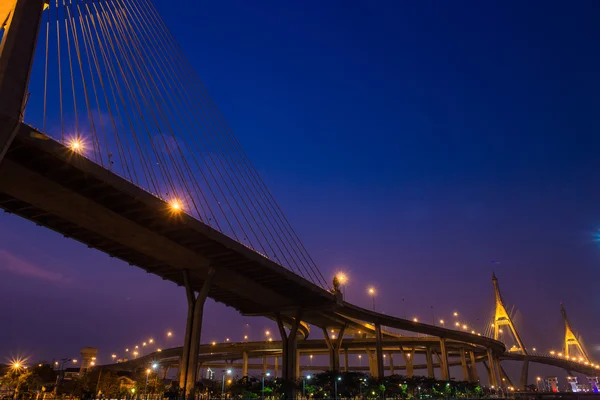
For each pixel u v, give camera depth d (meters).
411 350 169.00
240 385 86.81
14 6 39.06
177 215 56.50
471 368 171.00
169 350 149.50
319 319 118.31
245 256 68.31
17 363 76.81
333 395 94.62
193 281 78.44
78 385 81.50
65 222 57.97
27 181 47.59
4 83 35.31
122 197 52.28
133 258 69.75
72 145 46.22
